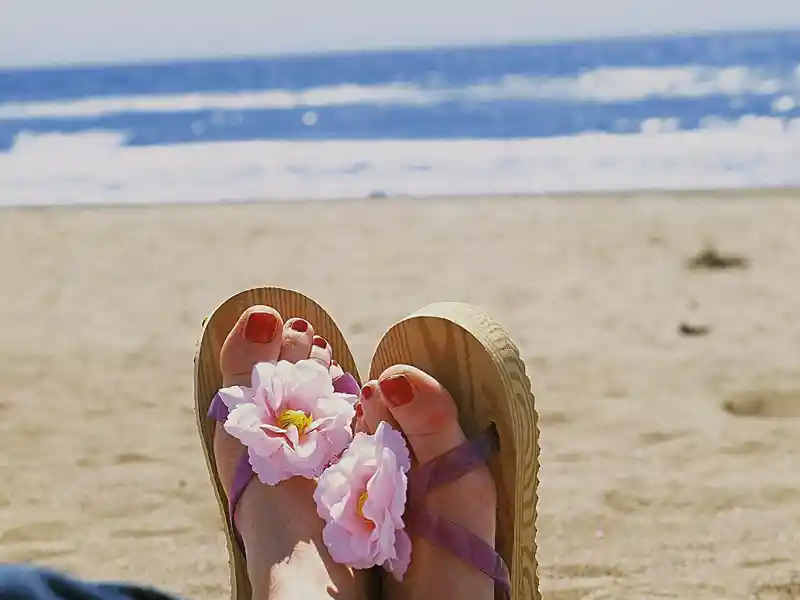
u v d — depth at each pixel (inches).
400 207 228.5
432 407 60.4
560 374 120.2
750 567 76.4
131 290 167.2
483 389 61.9
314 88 610.5
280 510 60.3
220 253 191.2
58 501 90.9
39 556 81.2
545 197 237.3
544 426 105.0
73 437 105.5
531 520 61.4
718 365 121.1
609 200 228.7
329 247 193.5
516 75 641.6
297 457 60.8
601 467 94.6
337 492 56.8
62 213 235.0
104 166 330.6
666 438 100.7
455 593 57.9
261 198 264.2
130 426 107.9
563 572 76.4
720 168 281.6
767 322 137.6
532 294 156.6
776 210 209.6
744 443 99.0
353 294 159.3
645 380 117.0
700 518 84.2
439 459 60.2
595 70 656.4
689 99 433.7
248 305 72.5
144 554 81.0
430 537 58.9
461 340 62.1
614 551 79.3
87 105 539.2
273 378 62.7
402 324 63.6
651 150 315.9
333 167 310.8
